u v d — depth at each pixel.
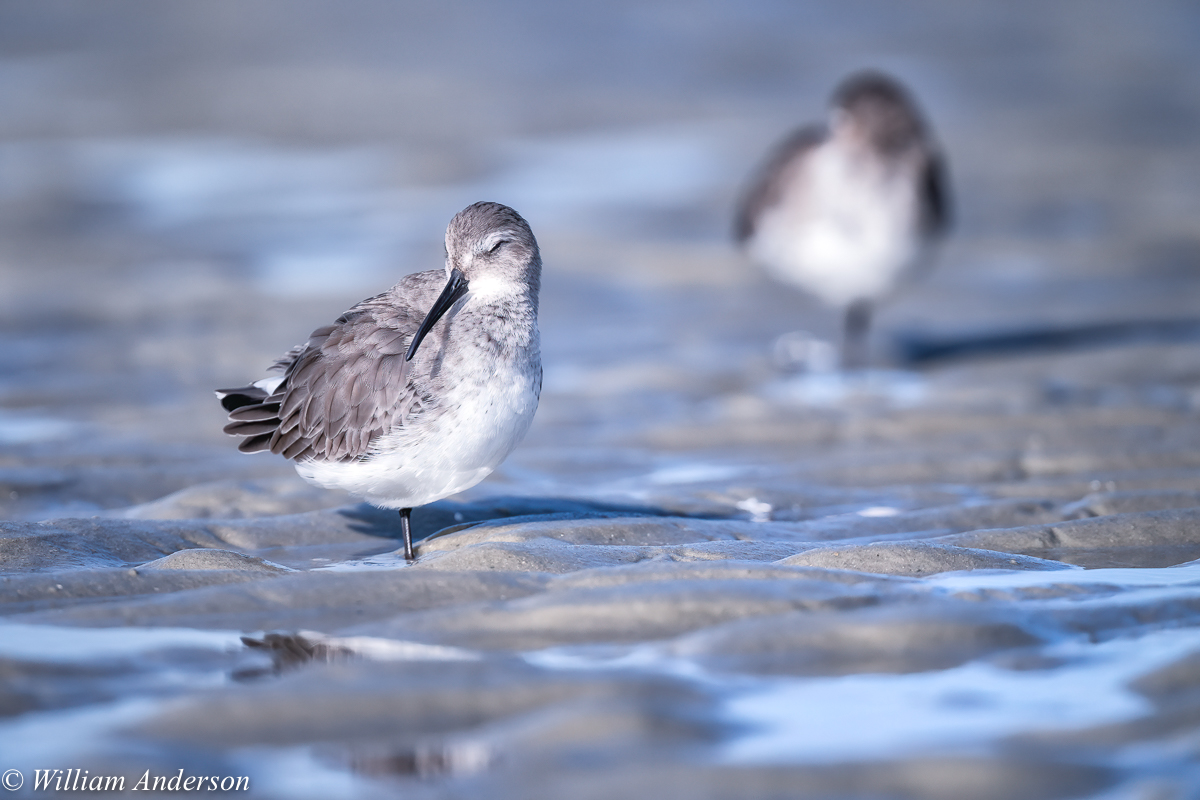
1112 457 11.64
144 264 23.08
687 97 40.19
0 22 52.47
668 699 5.84
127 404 14.70
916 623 6.61
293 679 6.08
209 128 36.22
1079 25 53.06
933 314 20.23
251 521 9.75
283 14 54.53
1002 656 6.40
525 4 57.16
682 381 15.90
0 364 16.70
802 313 20.16
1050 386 14.78
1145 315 19.50
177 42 49.22
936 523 9.78
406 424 8.62
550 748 5.35
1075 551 8.86
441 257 22.98
